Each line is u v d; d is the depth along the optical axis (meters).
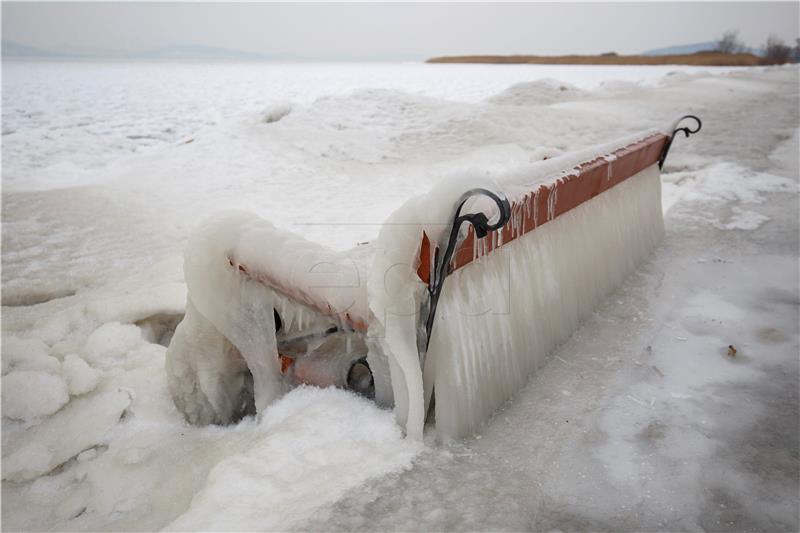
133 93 34.53
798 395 2.89
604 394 2.91
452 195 2.08
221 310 2.78
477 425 2.62
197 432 2.98
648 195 4.96
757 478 2.30
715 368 3.16
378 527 2.00
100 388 3.34
